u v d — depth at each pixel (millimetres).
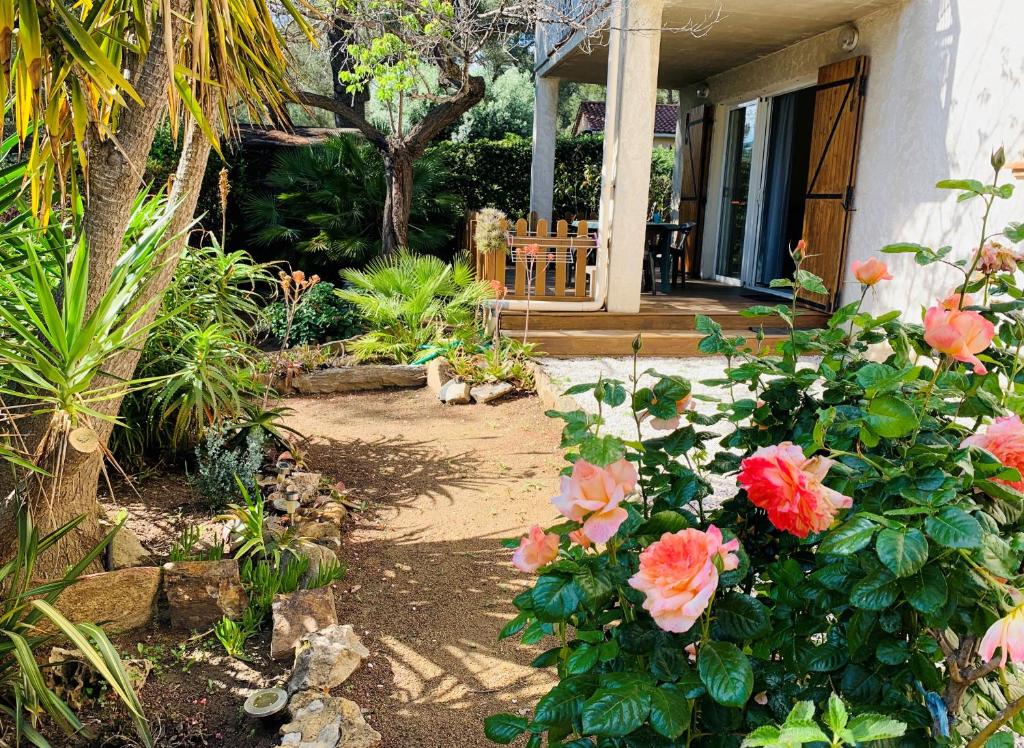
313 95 9797
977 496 1356
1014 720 1403
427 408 6348
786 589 1460
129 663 2648
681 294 9445
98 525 3018
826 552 1179
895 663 1312
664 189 17047
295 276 6574
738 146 10516
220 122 2693
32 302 2785
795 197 9859
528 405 6336
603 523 1245
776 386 1688
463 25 8398
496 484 4621
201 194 11172
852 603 1238
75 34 1989
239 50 2711
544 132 11148
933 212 6578
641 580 1183
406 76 8680
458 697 2611
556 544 1419
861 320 1767
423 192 11648
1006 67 5797
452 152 13422
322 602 2977
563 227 7902
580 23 8047
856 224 7629
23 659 2055
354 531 3941
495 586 3396
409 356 7422
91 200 2457
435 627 3055
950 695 1331
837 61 7801
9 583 2506
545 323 7750
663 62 9797
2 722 2285
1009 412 1533
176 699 2510
